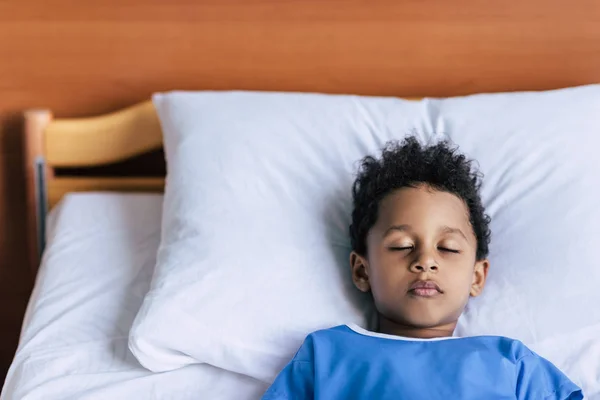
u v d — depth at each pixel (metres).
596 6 1.67
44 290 1.41
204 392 1.24
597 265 1.33
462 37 1.70
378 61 1.72
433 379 1.15
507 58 1.71
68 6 1.69
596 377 1.25
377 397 1.14
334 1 1.68
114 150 1.67
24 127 1.67
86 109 1.76
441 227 1.26
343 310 1.31
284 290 1.30
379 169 1.33
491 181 1.42
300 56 1.72
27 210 1.78
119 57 1.72
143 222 1.54
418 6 1.68
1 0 1.68
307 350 1.22
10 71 1.73
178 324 1.24
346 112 1.50
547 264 1.34
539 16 1.68
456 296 1.25
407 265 1.24
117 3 1.69
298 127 1.47
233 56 1.72
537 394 1.18
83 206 1.57
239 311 1.27
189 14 1.70
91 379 1.24
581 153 1.43
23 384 1.24
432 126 1.49
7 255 1.84
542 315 1.30
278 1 1.69
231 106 1.50
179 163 1.43
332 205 1.40
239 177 1.40
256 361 1.25
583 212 1.37
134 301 1.39
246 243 1.33
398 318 1.27
